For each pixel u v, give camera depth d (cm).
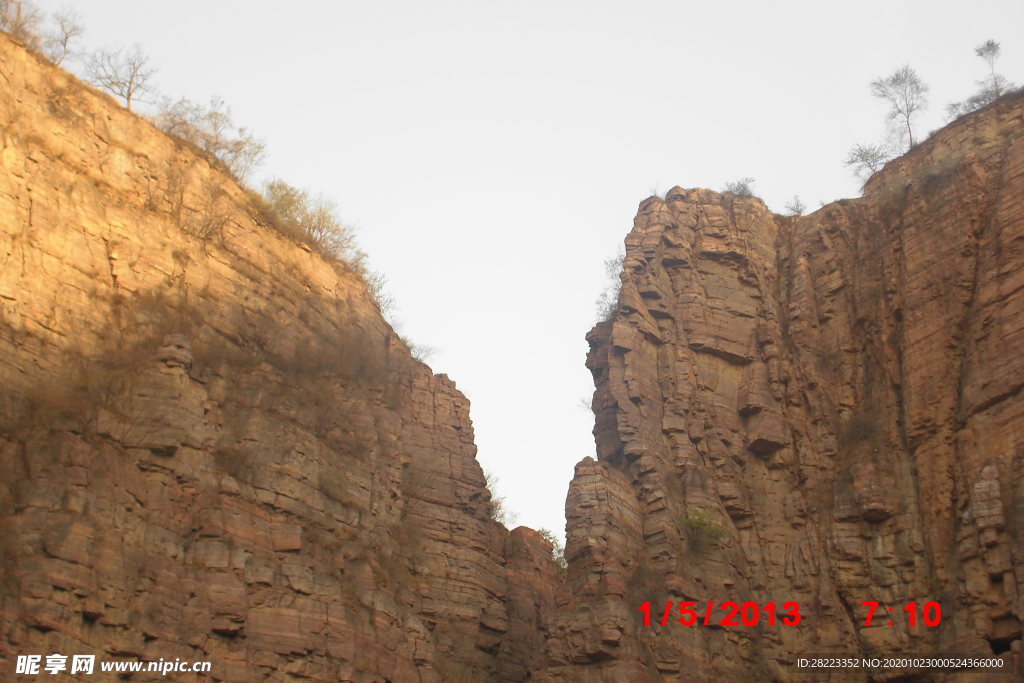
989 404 4991
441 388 6100
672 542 5188
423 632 4700
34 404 4066
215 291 4981
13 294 4266
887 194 6041
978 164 5650
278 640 4141
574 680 4734
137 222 4853
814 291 6069
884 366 5609
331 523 4662
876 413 5528
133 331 4547
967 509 4869
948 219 5603
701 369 5859
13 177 4475
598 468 5253
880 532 5206
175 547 4066
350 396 5291
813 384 5741
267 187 5788
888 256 5831
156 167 5122
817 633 5097
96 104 5003
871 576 5125
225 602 4066
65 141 4797
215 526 4191
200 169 5303
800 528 5428
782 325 6031
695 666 4897
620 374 5719
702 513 5359
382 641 4475
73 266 4531
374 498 5034
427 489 5662
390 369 5762
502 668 5531
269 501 4456
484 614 5528
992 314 5159
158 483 4150
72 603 3712
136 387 4303
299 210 5875
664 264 6150
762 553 5397
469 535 5700
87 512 3894
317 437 4869
